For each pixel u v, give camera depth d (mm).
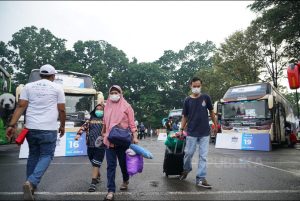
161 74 65188
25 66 63500
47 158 4750
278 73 33094
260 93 16656
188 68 71812
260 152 13852
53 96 4906
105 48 67750
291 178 6566
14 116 4805
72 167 8398
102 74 61219
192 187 5621
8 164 9031
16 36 67500
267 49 32344
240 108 16922
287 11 23750
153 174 7145
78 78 13664
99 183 6055
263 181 6199
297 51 26922
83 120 12398
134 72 64500
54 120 4883
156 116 65312
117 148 4922
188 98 6125
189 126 6016
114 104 5129
